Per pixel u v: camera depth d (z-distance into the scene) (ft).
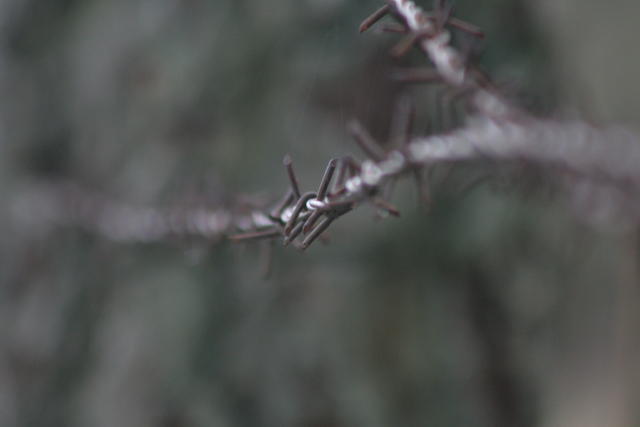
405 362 3.75
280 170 3.89
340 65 3.74
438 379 3.79
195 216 2.33
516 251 3.75
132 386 4.00
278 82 4.00
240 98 4.12
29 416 4.33
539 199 2.48
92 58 4.82
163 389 3.90
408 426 3.70
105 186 4.46
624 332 3.52
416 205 3.78
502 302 3.87
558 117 2.20
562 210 3.54
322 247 3.78
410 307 3.79
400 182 3.82
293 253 3.78
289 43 3.97
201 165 4.10
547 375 3.81
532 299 3.82
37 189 4.71
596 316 3.63
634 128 2.38
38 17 5.08
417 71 2.12
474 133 2.13
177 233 2.39
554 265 3.72
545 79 3.60
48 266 4.61
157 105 4.40
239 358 3.79
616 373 3.49
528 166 2.17
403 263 3.81
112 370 4.09
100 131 4.65
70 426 4.17
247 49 4.14
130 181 4.31
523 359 3.86
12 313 4.61
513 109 2.16
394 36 3.56
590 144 2.18
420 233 3.79
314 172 3.81
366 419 3.66
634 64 3.26
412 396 3.74
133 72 4.58
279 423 3.70
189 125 4.24
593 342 3.64
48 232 4.62
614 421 3.45
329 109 3.79
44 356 4.43
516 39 3.75
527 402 3.84
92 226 4.37
